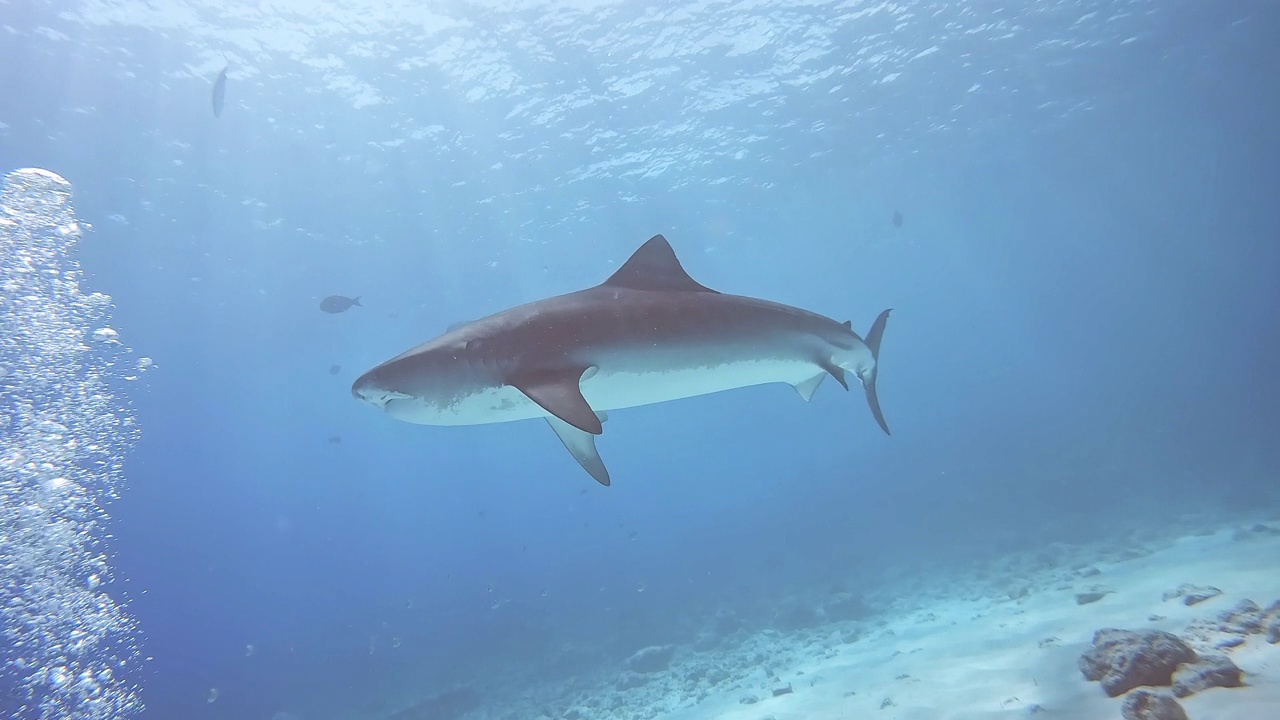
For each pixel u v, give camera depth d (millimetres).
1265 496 17953
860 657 10227
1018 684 6094
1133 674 4887
